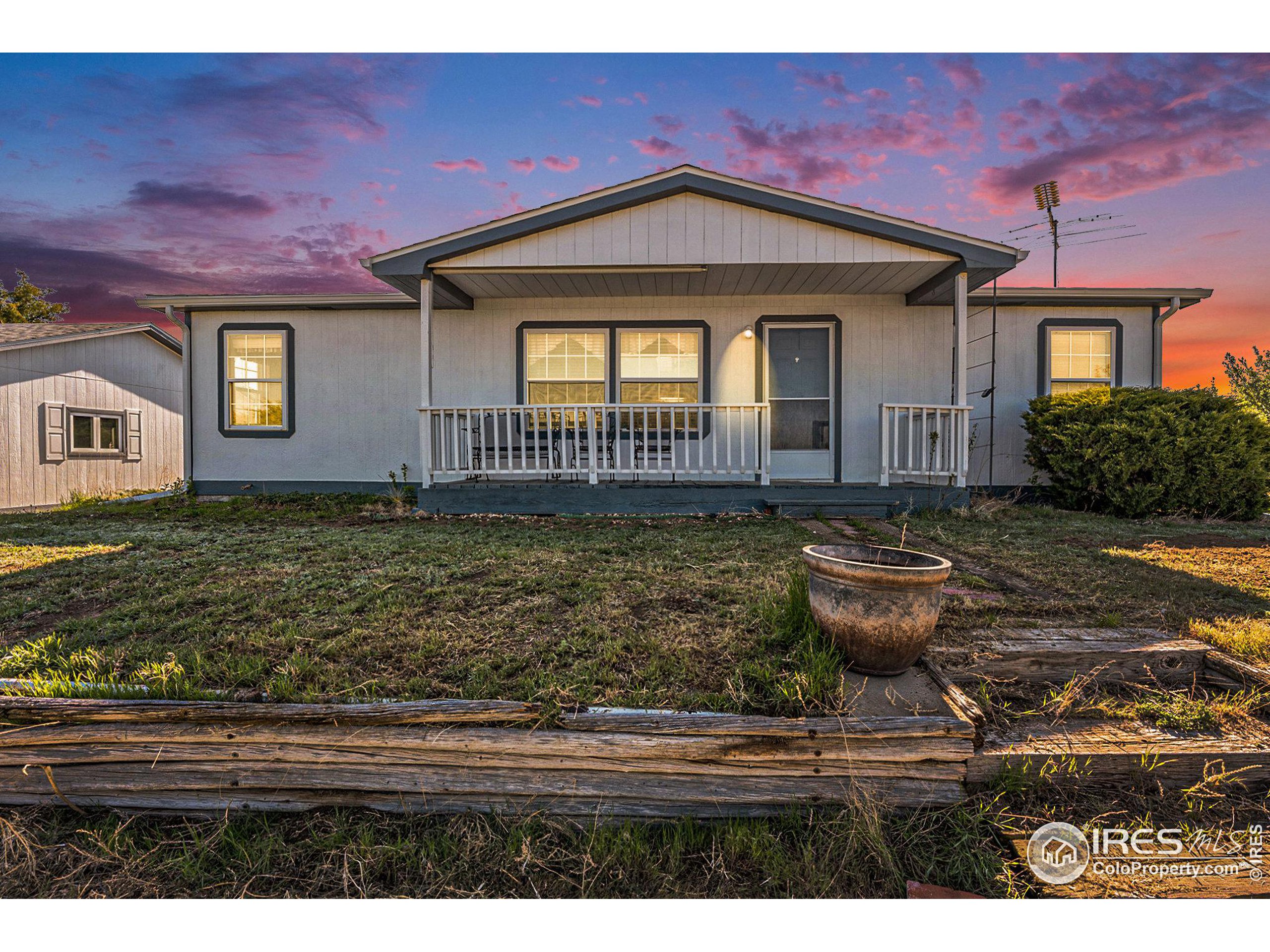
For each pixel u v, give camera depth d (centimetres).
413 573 383
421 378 786
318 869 176
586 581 359
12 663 244
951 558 438
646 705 206
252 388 870
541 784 191
